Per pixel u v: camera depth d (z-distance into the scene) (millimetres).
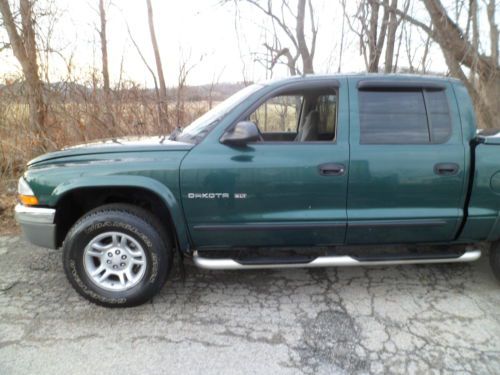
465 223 2684
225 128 2561
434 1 5762
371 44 6652
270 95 2621
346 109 2584
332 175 2537
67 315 2521
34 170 2578
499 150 2590
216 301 2719
